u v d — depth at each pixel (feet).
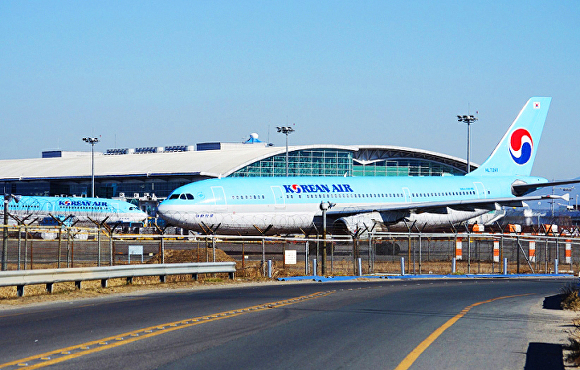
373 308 133.90
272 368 71.92
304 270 263.29
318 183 399.03
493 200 385.70
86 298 148.36
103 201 495.41
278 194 372.58
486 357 81.56
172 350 81.30
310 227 388.98
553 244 422.82
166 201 346.33
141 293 162.50
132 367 70.64
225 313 119.34
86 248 340.59
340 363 75.36
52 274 149.69
